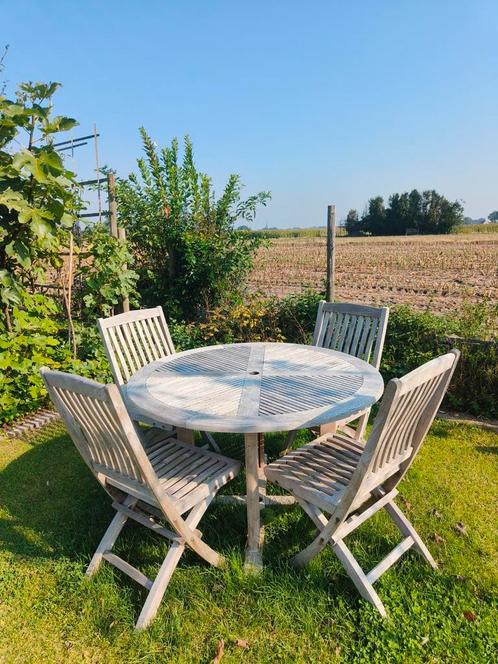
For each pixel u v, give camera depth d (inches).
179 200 241.4
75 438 79.6
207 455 93.0
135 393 90.8
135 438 65.7
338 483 80.3
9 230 149.4
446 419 145.8
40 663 67.0
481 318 168.2
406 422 73.9
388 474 78.9
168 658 66.6
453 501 102.6
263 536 90.3
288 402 82.7
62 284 192.2
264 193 243.6
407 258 801.6
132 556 87.9
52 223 146.5
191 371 104.7
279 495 107.7
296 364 107.7
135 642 69.1
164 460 91.0
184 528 76.2
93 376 178.7
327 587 78.2
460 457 122.5
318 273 586.6
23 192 144.3
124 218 241.1
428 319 172.6
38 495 111.0
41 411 163.0
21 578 83.2
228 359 113.8
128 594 77.7
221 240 242.8
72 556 88.6
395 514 86.0
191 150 237.5
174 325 227.8
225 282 242.2
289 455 91.0
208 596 76.9
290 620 71.7
